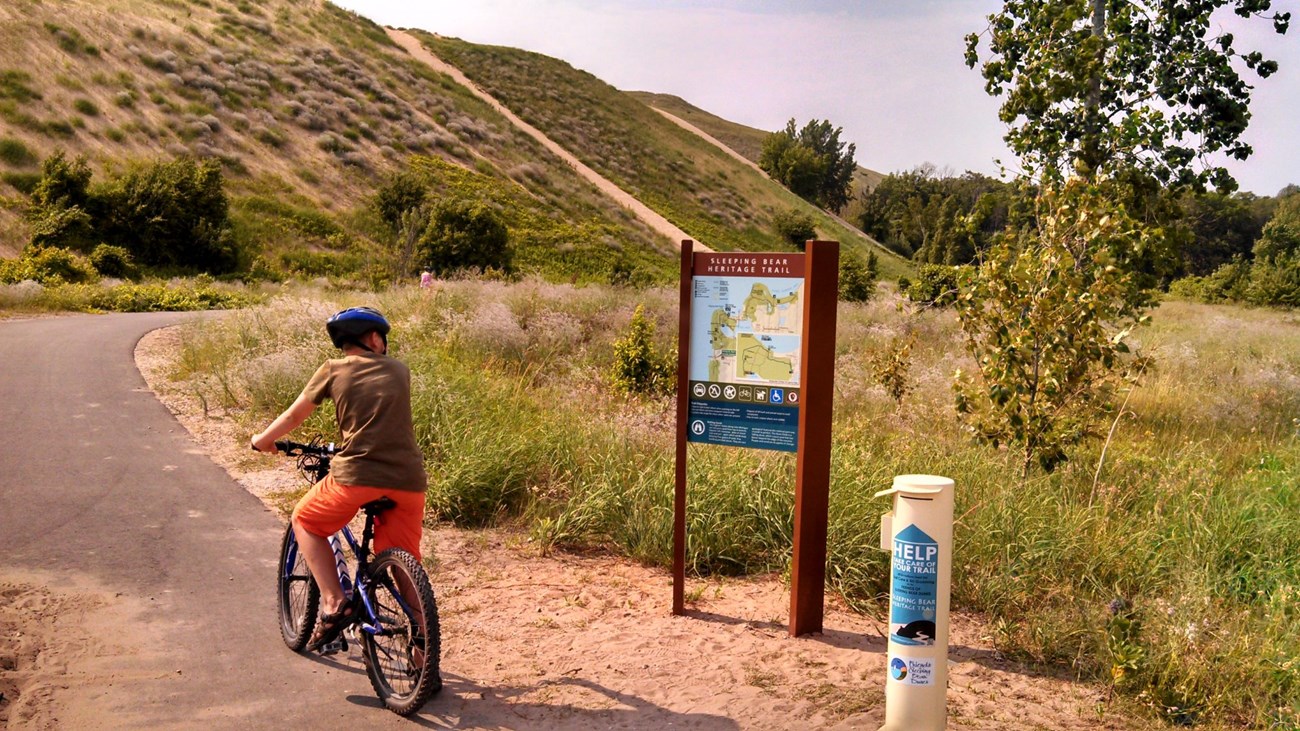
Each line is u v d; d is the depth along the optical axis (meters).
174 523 7.24
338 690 4.66
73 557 6.42
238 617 5.54
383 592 4.73
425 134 60.81
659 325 18.67
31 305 25.88
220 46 59.53
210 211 41.38
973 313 8.68
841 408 11.57
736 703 4.55
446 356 13.17
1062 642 5.27
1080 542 6.49
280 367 11.60
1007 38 12.45
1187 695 4.56
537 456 8.55
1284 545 6.64
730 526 6.81
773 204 84.88
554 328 16.73
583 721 4.36
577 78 92.50
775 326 5.50
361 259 43.97
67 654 4.95
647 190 74.44
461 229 42.72
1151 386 13.47
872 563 6.16
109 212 39.50
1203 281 45.00
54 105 45.16
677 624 5.65
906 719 4.03
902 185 113.38
